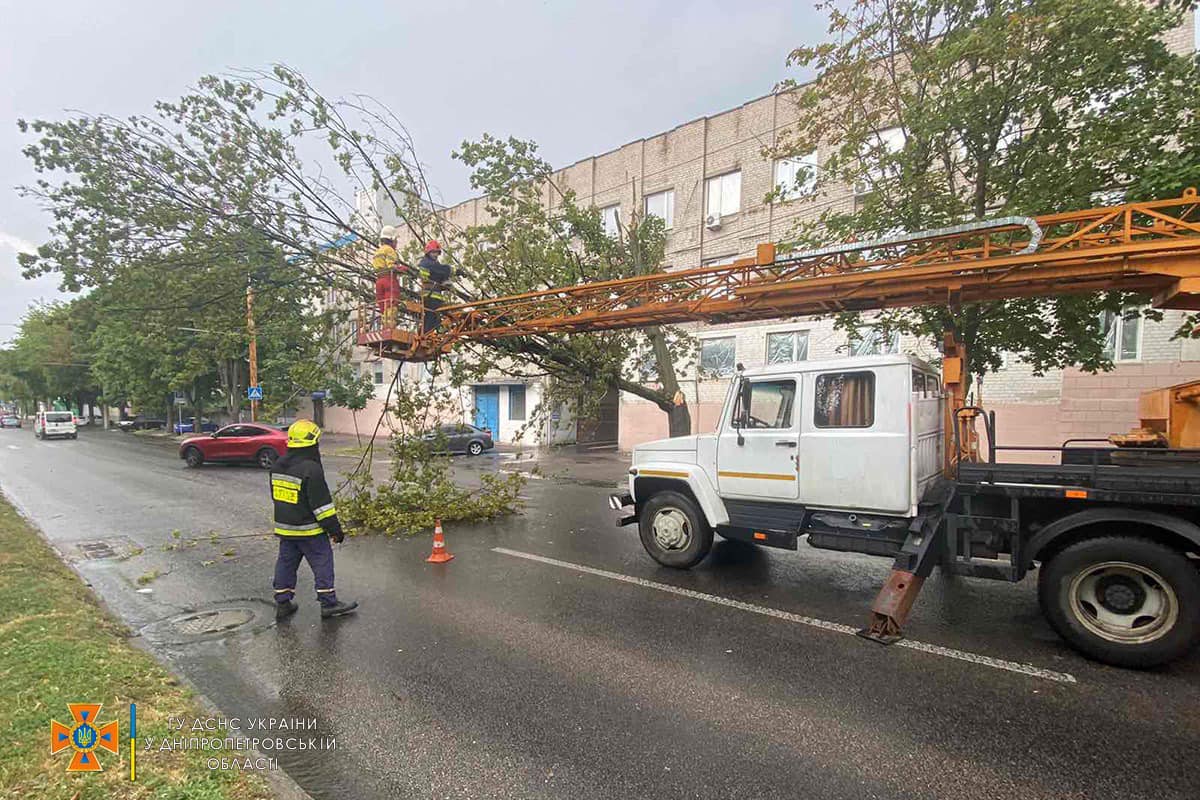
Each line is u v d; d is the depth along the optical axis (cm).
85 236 833
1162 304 490
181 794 251
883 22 738
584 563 673
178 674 400
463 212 2567
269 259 900
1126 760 298
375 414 3206
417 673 401
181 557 714
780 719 338
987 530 448
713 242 1892
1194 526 383
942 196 753
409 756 305
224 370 2897
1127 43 609
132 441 3056
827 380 539
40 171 808
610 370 1034
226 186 848
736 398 597
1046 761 297
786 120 1714
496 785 280
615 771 290
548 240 1060
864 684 380
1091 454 558
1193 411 519
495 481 1026
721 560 681
